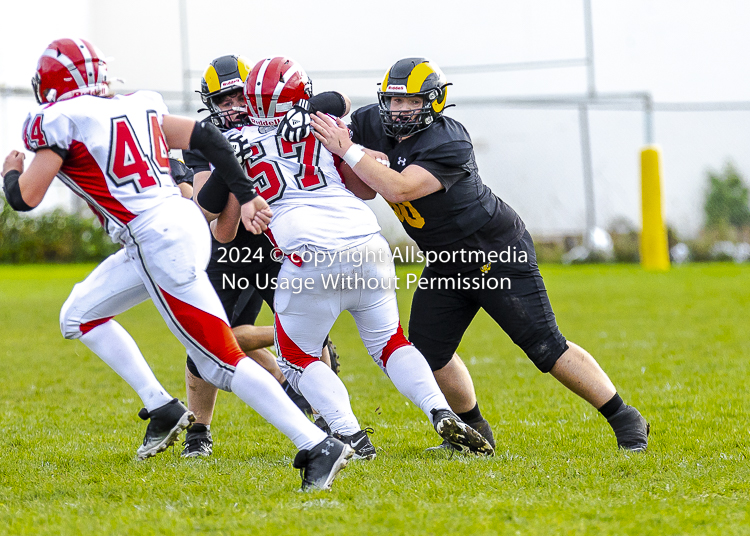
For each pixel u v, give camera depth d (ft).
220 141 39.14
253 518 33.81
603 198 250.37
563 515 33.55
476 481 39.75
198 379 48.62
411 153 45.27
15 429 55.21
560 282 171.42
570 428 54.03
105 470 43.86
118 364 40.42
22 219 230.48
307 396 44.93
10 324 114.83
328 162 43.55
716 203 246.47
